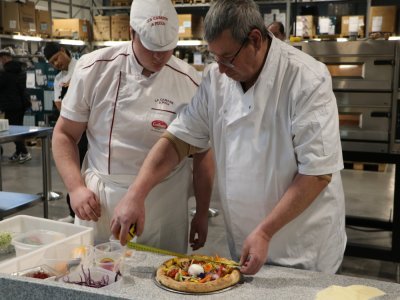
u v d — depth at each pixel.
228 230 1.53
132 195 1.39
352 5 7.50
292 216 1.23
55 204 4.78
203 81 1.49
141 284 1.19
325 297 1.10
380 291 1.14
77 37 8.21
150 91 1.59
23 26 7.63
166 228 1.69
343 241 1.50
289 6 7.47
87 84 1.59
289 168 1.32
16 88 6.66
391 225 3.42
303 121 1.24
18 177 5.87
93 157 1.67
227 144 1.41
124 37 8.15
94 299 0.77
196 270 1.22
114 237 1.42
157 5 1.43
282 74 1.28
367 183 5.59
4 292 0.83
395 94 5.19
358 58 5.25
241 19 1.15
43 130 3.89
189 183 1.77
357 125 5.42
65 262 1.21
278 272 1.27
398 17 6.25
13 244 1.42
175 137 1.49
